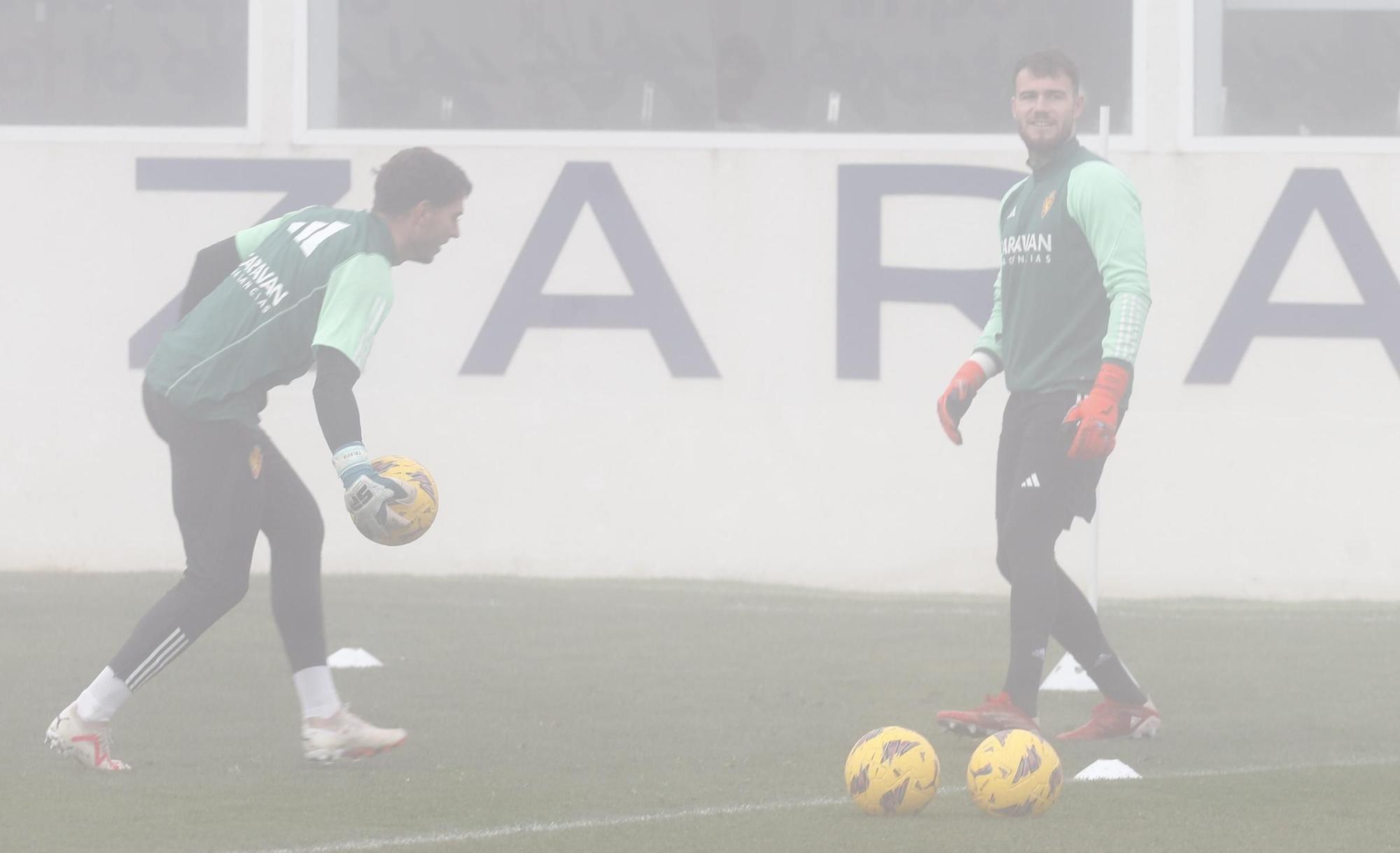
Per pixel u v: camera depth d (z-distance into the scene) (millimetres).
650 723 19781
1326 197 38875
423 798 15172
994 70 39625
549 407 39969
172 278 40375
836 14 39844
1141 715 19188
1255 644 28797
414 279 40031
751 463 39844
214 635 27422
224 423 16375
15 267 40594
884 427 39594
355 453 16094
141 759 17109
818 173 39562
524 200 39938
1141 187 39281
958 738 18906
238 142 40250
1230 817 14383
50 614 30109
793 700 21750
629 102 40188
